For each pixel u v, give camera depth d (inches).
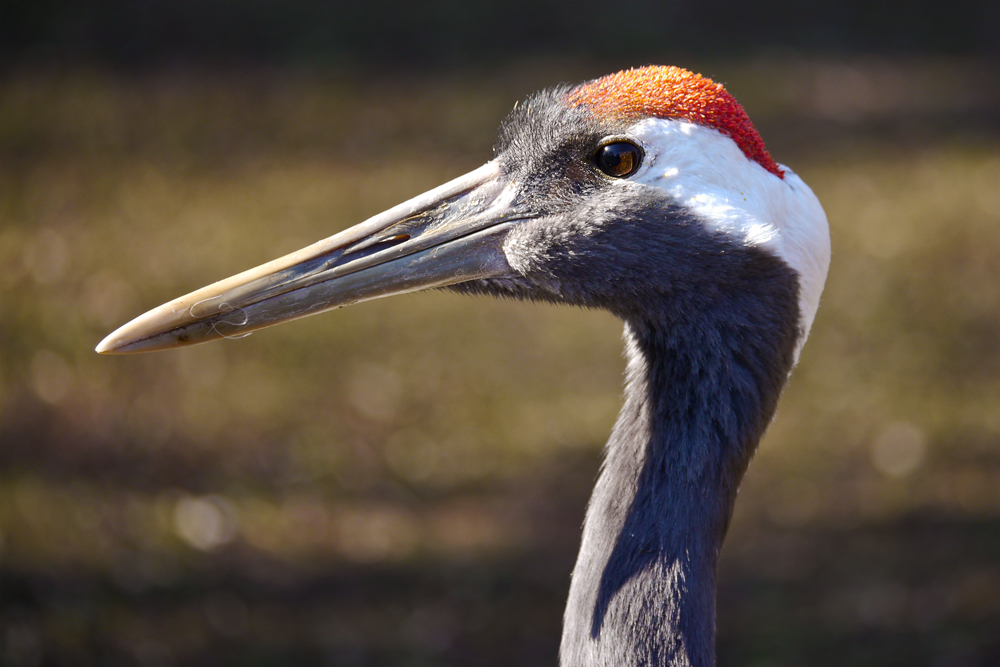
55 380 534.0
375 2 1083.3
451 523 463.8
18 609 376.8
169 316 184.9
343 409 543.2
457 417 545.0
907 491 473.1
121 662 364.8
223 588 411.5
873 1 1088.2
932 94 901.2
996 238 687.7
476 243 190.2
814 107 877.2
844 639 378.6
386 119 873.5
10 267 649.6
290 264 189.6
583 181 183.9
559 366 594.6
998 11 1059.3
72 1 1081.4
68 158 817.5
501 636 390.3
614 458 182.5
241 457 498.9
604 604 169.9
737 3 1082.7
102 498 450.9
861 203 731.4
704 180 176.4
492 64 962.7
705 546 171.9
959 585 402.9
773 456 506.6
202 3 1087.6
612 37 1006.4
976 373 563.2
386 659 376.5
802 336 183.8
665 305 179.0
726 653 377.1
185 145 844.6
